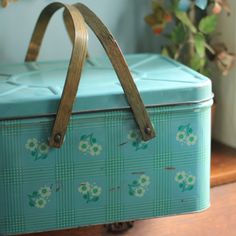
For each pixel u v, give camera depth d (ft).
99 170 1.89
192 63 2.84
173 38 2.84
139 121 1.86
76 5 2.05
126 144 1.89
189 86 1.90
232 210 2.40
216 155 2.90
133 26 2.91
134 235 2.20
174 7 2.77
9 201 1.84
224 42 2.95
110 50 1.81
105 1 2.79
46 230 1.90
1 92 1.87
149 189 1.96
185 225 2.28
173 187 1.98
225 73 2.86
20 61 2.63
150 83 1.95
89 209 1.92
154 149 1.92
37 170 1.84
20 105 1.76
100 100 1.82
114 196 1.93
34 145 1.81
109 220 1.95
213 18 2.80
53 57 2.73
